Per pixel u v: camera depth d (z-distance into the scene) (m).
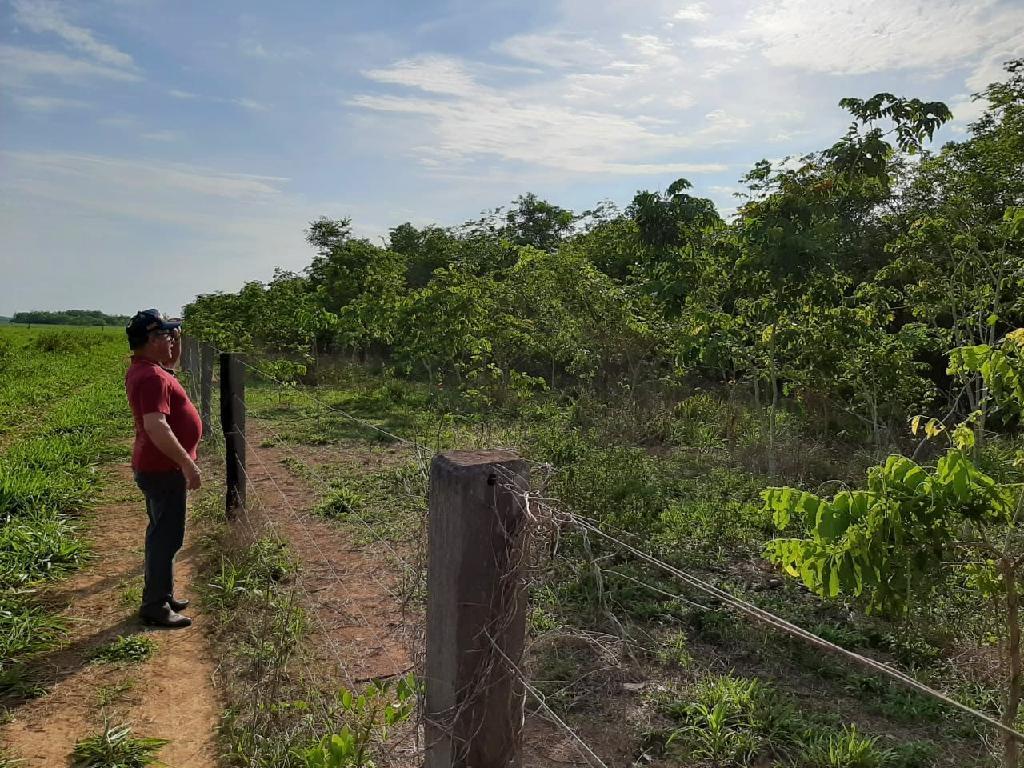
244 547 5.66
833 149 7.77
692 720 3.75
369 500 7.34
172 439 4.40
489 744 1.78
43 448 8.91
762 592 5.52
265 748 3.29
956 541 2.53
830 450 10.08
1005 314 9.41
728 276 9.38
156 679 4.02
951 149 9.56
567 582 4.97
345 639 4.41
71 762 3.28
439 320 15.19
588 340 13.38
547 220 30.30
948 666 4.38
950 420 10.29
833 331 8.88
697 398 13.30
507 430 9.23
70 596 5.09
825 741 3.59
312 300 21.53
